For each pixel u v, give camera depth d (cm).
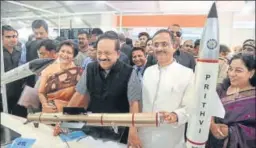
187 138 89
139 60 131
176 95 107
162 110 108
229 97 121
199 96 82
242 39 586
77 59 132
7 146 122
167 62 110
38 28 154
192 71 110
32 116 102
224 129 112
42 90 138
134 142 111
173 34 112
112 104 110
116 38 108
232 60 124
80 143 122
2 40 156
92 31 132
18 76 144
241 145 111
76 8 773
